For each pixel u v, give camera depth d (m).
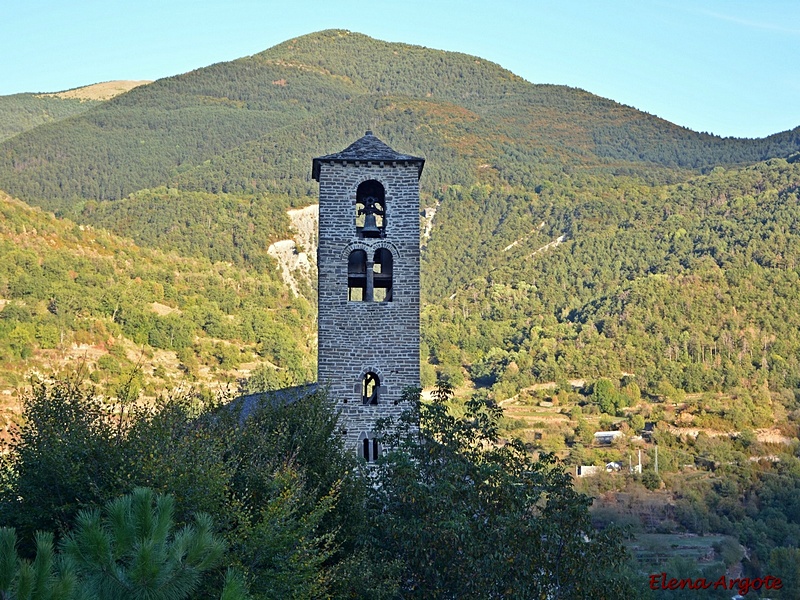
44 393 41.41
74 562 23.30
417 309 52.50
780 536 108.12
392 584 37.09
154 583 23.95
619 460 141.62
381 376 51.94
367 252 52.69
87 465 36.41
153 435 37.25
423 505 39.59
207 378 160.75
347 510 41.28
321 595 35.47
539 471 49.00
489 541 38.03
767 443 149.75
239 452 39.75
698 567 96.44
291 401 51.44
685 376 183.75
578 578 38.59
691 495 118.75
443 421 43.84
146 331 173.00
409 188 53.31
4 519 35.88
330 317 52.06
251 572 32.97
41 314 160.62
